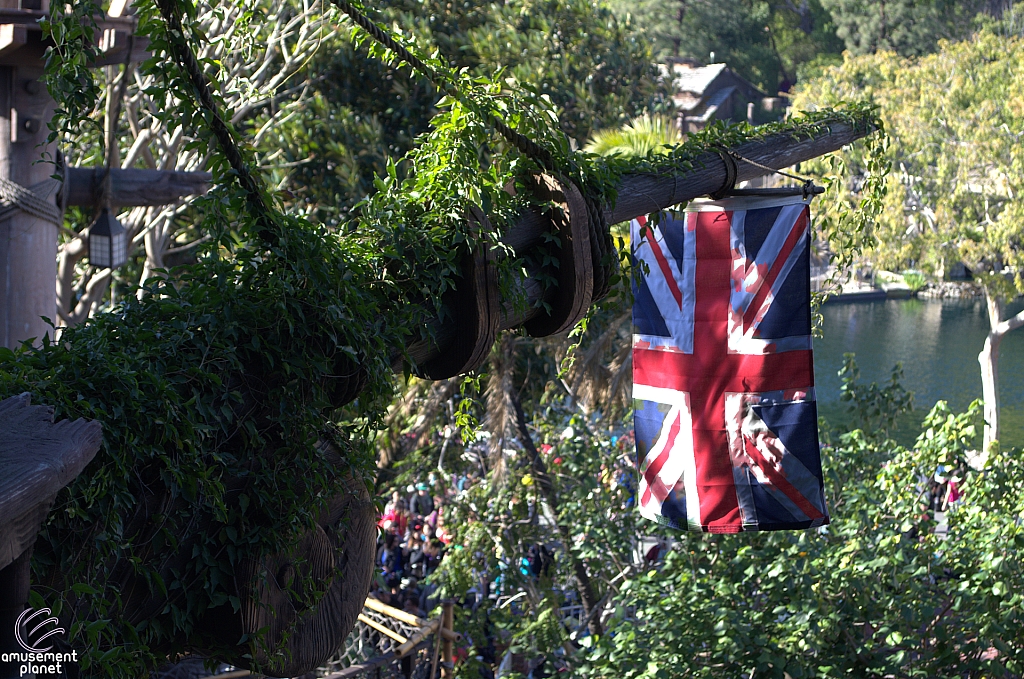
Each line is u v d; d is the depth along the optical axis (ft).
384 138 50.03
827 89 135.03
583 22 54.54
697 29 246.06
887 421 33.35
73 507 7.52
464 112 12.55
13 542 6.14
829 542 28.73
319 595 10.34
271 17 39.68
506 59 50.24
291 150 47.65
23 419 6.64
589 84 53.93
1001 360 142.10
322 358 10.00
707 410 20.94
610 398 48.67
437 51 12.94
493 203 12.28
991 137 109.40
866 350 149.18
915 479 30.17
